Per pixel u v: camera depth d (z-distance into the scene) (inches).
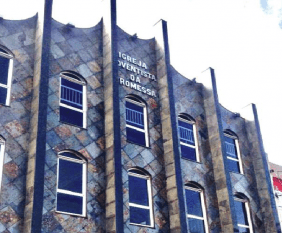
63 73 684.7
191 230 708.0
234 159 877.8
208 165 794.8
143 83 773.3
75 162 624.1
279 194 1032.2
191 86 866.8
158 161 713.0
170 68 794.8
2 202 530.0
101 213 606.2
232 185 826.8
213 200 760.3
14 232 522.3
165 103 758.5
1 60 631.2
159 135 741.9
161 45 815.7
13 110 597.9
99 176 631.2
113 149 632.4
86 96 686.5
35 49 660.1
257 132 910.4
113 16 755.4
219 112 837.2
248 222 813.9
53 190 572.4
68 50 703.7
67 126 634.2
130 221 631.2
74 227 570.3
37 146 558.3
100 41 756.6
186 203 727.7
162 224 660.7
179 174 690.8
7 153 563.8
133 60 780.6
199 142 808.9
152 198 670.5
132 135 712.4
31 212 517.0
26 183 556.1
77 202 596.1
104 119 681.0
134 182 670.5
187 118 828.0
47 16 660.7
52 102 637.9
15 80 621.9
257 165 884.0
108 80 702.5
